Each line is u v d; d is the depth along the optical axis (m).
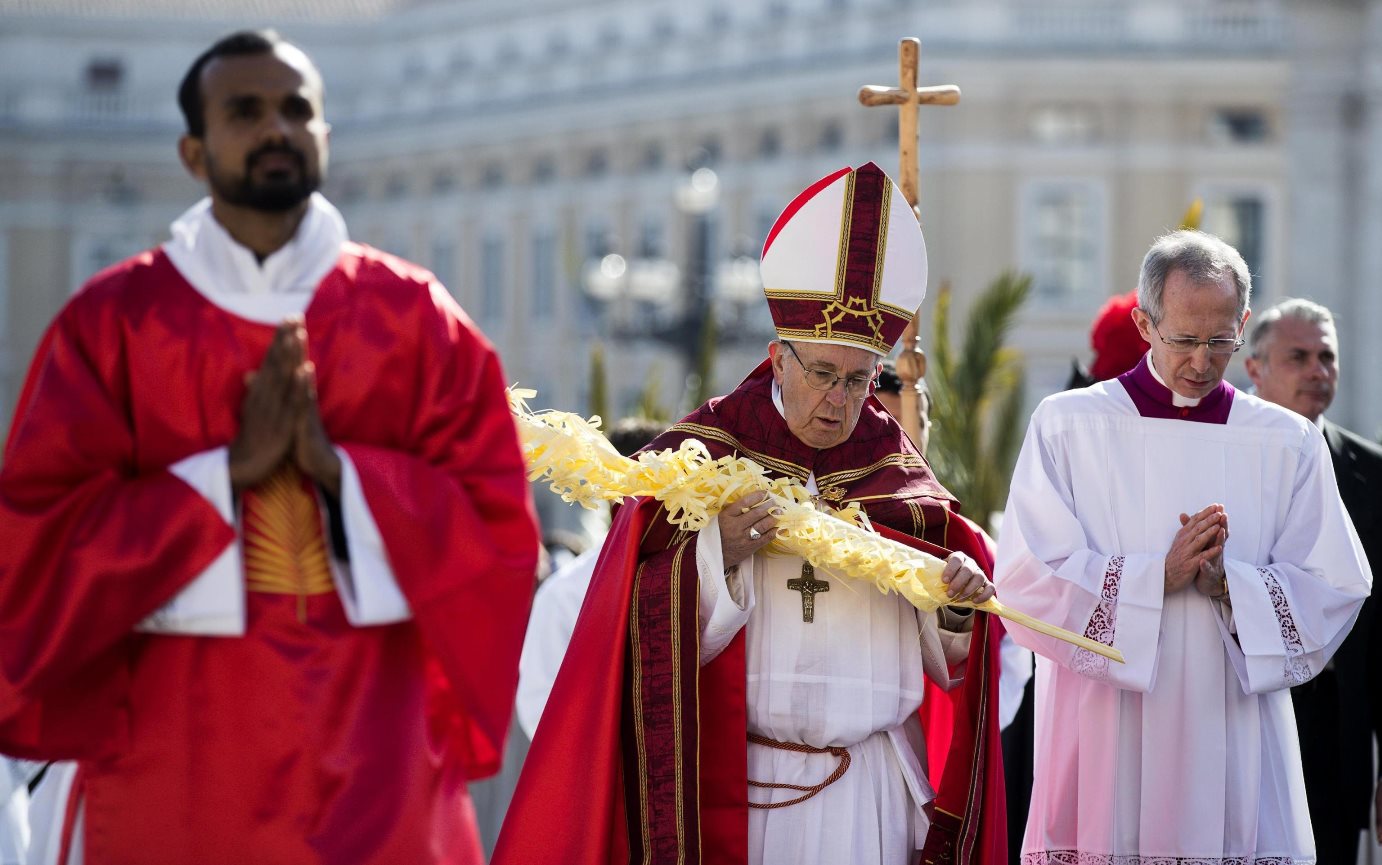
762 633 14.09
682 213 132.00
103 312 11.70
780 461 14.13
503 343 144.25
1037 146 117.31
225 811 11.56
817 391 13.92
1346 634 15.55
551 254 141.38
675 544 14.03
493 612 11.95
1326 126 108.19
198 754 11.62
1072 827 15.52
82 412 11.49
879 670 14.15
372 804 11.69
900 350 17.83
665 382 131.12
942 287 30.38
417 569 11.73
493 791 24.83
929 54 117.44
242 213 11.84
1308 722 17.66
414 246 151.75
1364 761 17.81
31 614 11.34
